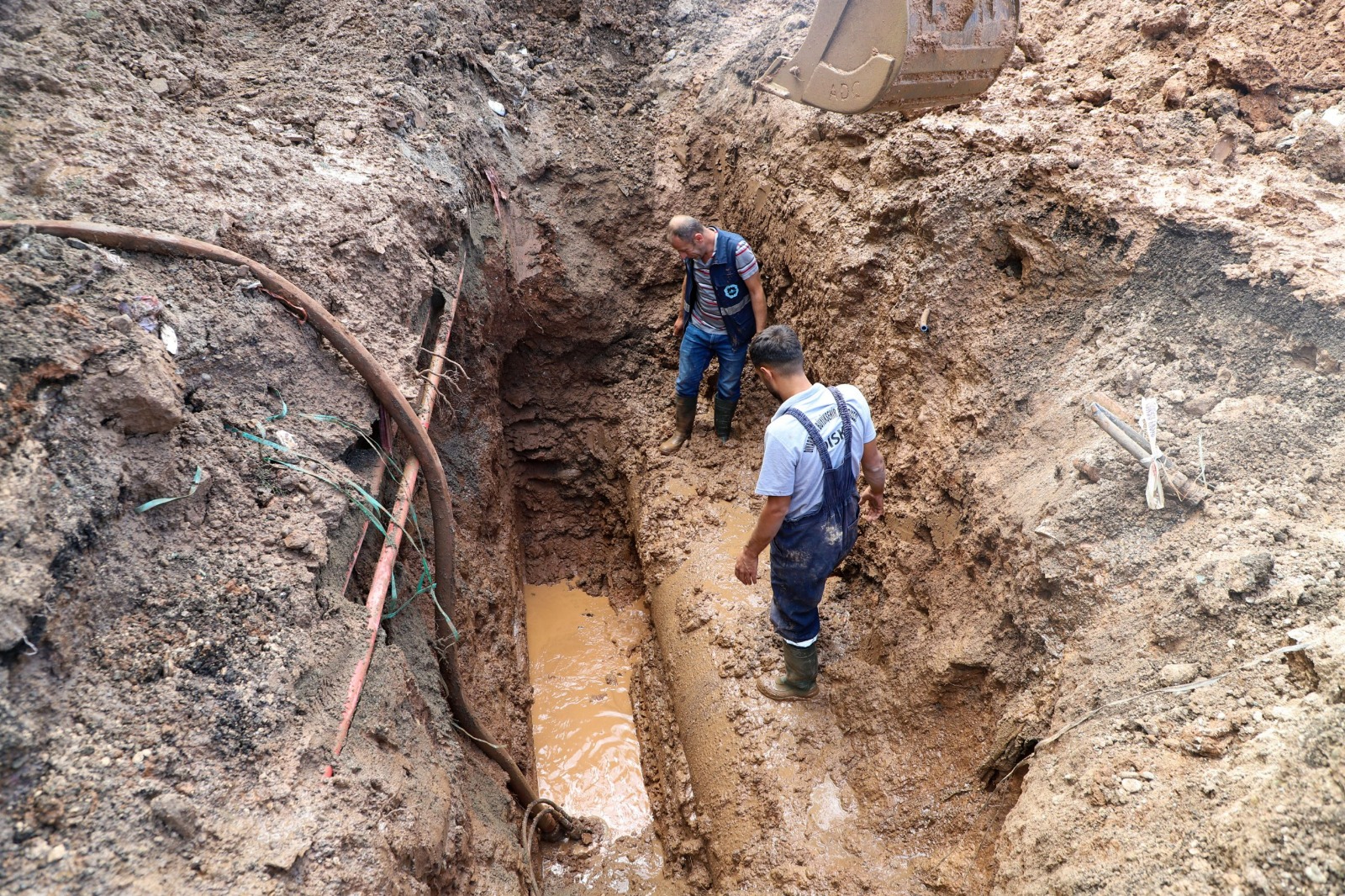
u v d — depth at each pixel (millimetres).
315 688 2223
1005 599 2887
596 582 5660
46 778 1698
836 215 4312
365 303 3260
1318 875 1558
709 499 5000
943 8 3074
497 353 5281
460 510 4336
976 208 3475
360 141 3998
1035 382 3195
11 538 1792
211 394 2529
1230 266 2777
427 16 5141
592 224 5574
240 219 2988
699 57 5992
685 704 4031
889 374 3863
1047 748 2418
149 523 2195
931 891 2775
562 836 3986
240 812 1885
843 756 3395
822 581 3168
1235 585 2174
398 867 2119
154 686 1973
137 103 3320
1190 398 2689
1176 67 3658
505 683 4250
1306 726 1792
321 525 2508
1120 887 1841
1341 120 3209
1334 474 2338
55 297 2195
